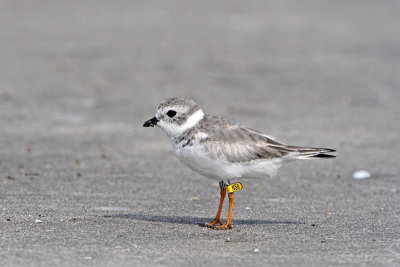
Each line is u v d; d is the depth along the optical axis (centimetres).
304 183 1092
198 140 775
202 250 692
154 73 2105
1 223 787
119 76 2055
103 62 2264
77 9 3500
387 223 836
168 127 795
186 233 770
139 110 1653
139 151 1304
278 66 2245
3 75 2033
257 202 965
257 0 3875
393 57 2403
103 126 1503
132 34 2823
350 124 1529
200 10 3522
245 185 1077
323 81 2030
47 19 3166
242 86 1942
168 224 816
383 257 672
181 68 2186
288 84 1981
